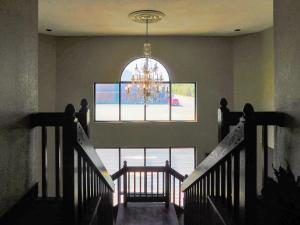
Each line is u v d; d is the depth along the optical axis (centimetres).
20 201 231
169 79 819
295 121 215
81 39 802
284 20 235
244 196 166
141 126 815
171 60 812
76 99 807
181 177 539
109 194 377
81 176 202
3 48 202
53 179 756
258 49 762
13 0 219
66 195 179
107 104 824
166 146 820
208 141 821
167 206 544
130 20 623
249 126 161
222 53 816
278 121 236
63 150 178
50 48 789
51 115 256
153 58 810
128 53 807
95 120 820
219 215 205
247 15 590
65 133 177
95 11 555
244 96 796
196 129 821
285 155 231
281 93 241
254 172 163
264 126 242
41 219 219
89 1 496
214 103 820
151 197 574
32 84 260
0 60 197
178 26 683
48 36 782
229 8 541
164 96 827
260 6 529
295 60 215
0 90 197
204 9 545
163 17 597
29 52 253
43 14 575
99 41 805
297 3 212
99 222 281
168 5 519
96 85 823
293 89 219
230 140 186
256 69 768
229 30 732
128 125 814
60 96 803
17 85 226
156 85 666
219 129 268
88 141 215
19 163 230
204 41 815
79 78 806
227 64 817
